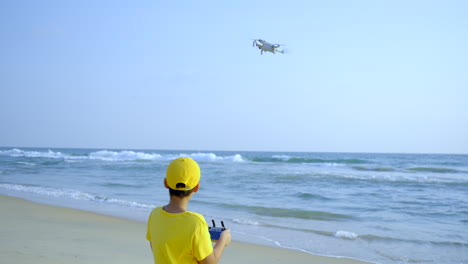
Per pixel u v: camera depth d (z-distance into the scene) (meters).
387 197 14.55
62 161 37.28
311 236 8.00
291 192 15.47
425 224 9.67
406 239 7.95
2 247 5.69
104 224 8.34
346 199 13.88
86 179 19.58
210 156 47.25
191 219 2.18
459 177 23.89
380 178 21.84
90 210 10.20
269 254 6.46
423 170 30.92
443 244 7.59
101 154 50.72
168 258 2.16
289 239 7.67
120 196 13.41
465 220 10.23
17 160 37.59
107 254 5.68
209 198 13.48
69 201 11.77
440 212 11.44
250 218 9.89
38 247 5.82
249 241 7.44
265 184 18.30
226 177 21.64
